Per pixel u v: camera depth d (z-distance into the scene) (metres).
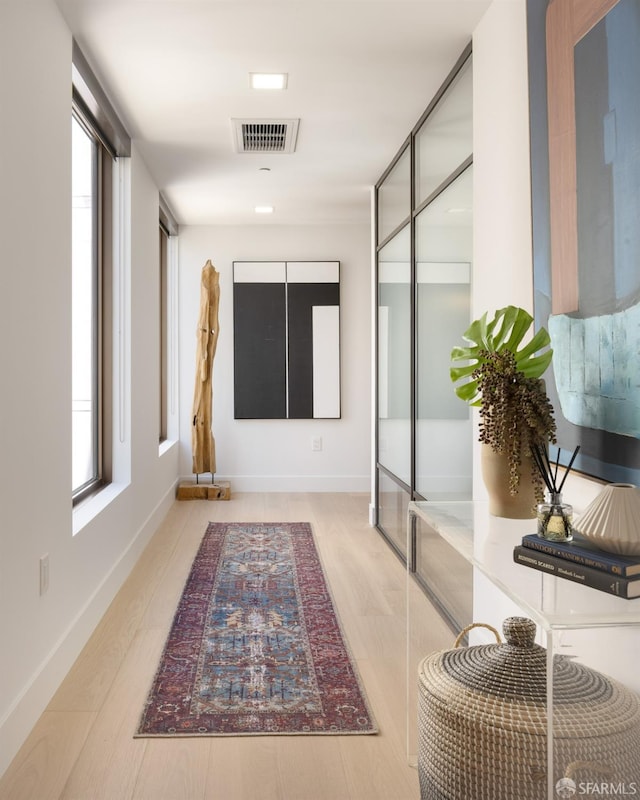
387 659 2.69
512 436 1.75
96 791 1.81
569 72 1.78
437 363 3.44
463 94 2.97
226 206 5.67
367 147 4.20
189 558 4.13
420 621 3.10
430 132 3.54
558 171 1.86
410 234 3.93
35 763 1.94
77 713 2.23
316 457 6.49
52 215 2.40
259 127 3.82
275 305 6.41
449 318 3.22
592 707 1.19
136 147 4.09
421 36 2.79
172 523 5.09
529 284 2.18
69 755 1.98
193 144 4.09
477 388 1.82
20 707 2.02
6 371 1.95
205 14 2.60
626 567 1.24
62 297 2.52
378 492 5.07
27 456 2.13
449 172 3.20
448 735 1.52
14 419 2.01
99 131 3.52
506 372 1.76
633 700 1.21
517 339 1.88
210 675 2.53
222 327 6.44
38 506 2.23
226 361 6.44
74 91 3.01
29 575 2.14
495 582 1.34
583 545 1.37
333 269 6.42
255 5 2.54
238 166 4.55
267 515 5.41
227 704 2.30
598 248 1.64
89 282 3.66
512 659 1.64
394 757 1.99
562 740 1.19
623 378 1.53
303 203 5.59
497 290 2.48
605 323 1.61
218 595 3.45
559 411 1.89
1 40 1.92
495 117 2.49
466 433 2.98
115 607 3.26
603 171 1.61
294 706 2.29
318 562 4.07
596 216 1.64
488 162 2.57
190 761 1.96
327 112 3.61
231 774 1.90
